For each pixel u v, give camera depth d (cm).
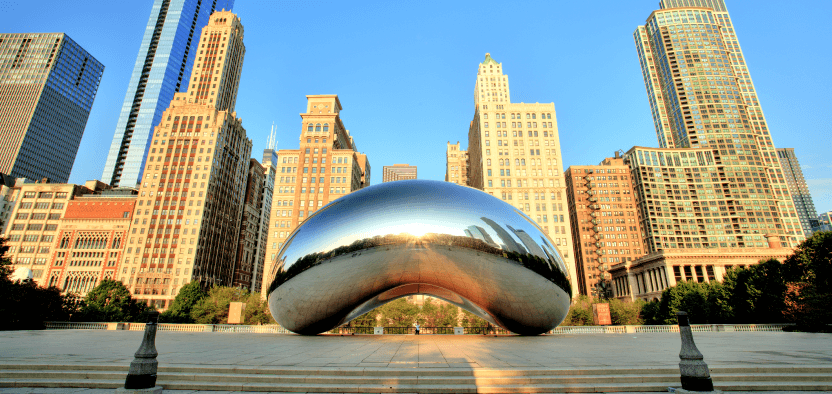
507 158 9081
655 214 11994
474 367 813
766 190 12438
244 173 12131
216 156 10231
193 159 9988
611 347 1374
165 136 10169
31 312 2859
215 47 12438
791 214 12850
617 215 11775
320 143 9044
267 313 5509
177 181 9756
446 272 1451
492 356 1033
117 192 10706
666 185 12425
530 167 9006
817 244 3634
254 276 12912
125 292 6431
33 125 15338
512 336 2364
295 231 1559
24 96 15588
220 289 6353
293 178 8819
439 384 728
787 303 3662
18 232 9931
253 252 13275
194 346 1391
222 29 12725
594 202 11831
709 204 12288
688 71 14500
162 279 8869
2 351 1129
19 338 1720
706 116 13712
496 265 1396
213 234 10012
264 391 711
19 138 14838
